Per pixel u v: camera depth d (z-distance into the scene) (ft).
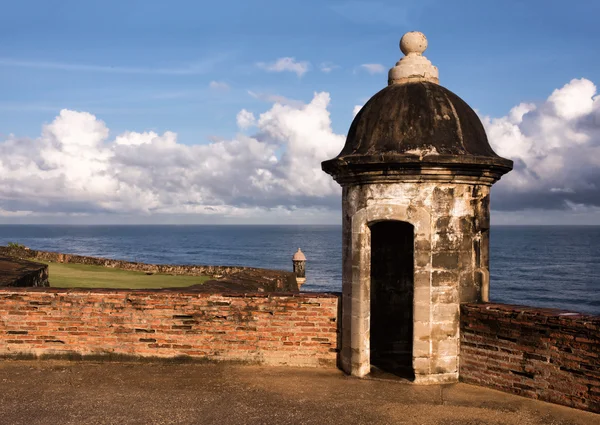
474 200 21.75
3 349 23.70
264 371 22.71
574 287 184.85
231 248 438.40
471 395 19.94
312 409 18.70
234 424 17.43
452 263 21.27
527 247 429.38
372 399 19.65
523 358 19.66
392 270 27.32
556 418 17.75
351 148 22.00
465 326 21.30
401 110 21.40
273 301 23.38
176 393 20.13
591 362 18.01
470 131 21.66
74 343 23.63
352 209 22.34
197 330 23.56
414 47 23.13
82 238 654.53
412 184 21.15
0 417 17.80
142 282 65.92
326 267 256.73
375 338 27.04
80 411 18.38
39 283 40.09
